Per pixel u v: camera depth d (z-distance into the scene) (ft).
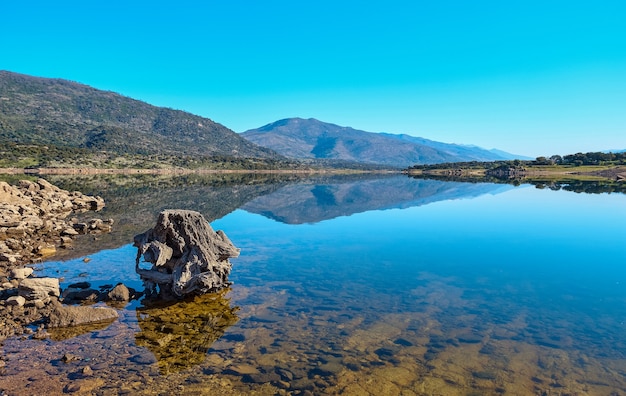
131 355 39.68
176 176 490.49
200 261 59.16
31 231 102.01
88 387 33.27
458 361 39.88
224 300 57.47
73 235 104.73
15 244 86.84
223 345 42.50
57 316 47.44
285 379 35.70
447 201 216.13
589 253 91.15
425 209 180.65
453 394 34.09
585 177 456.04
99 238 102.53
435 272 73.92
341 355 40.73
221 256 62.34
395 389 34.68
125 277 68.80
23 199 141.08
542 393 34.50
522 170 534.37
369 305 56.08
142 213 151.23
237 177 524.93
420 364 39.17
